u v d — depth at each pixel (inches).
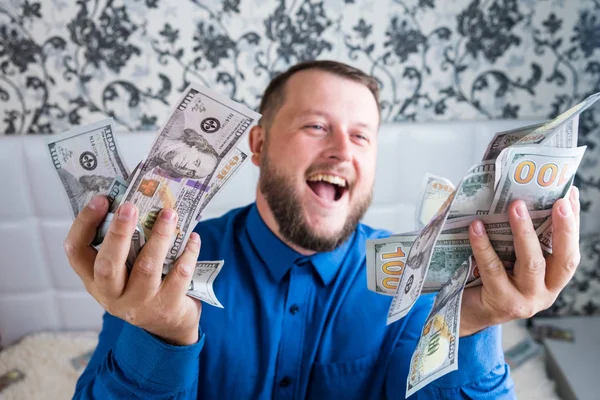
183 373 23.5
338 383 32.3
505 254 21.6
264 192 34.6
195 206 22.2
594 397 52.4
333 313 33.1
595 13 61.1
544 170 19.5
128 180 22.1
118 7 59.0
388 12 61.1
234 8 60.1
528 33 62.1
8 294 66.3
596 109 65.0
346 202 34.5
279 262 33.3
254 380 31.9
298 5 60.4
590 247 69.6
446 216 19.1
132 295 20.5
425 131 63.7
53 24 58.9
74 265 21.6
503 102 64.7
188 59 61.6
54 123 62.4
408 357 31.2
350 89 33.6
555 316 72.2
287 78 35.3
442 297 22.4
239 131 21.6
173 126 21.3
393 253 25.5
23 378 58.2
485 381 26.0
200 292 22.6
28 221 63.6
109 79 61.5
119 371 23.8
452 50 62.7
